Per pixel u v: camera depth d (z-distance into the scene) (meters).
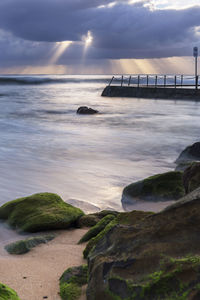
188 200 2.99
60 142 15.72
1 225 6.01
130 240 2.88
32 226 5.66
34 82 91.25
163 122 23.39
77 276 3.39
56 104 37.50
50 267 3.99
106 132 19.05
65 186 8.75
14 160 11.80
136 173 10.23
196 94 38.44
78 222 5.95
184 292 2.17
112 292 2.49
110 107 34.12
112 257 2.81
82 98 45.31
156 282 2.31
